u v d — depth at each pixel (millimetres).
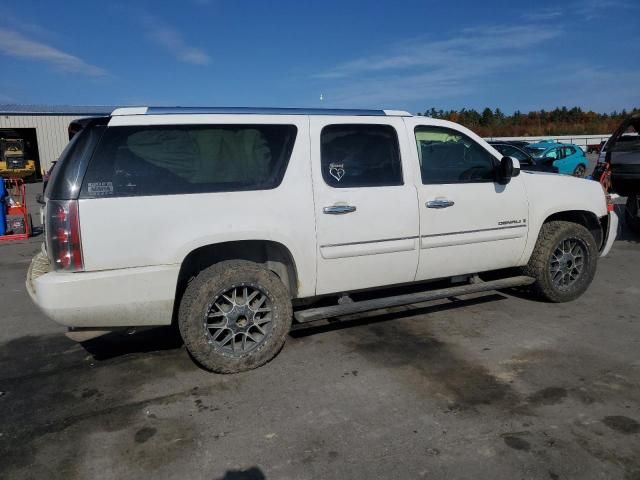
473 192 4797
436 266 4727
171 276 3707
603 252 5910
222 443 3074
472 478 2711
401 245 4477
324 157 4219
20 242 10469
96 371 4117
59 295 3469
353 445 3023
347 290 4406
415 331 4785
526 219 5113
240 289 3980
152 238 3656
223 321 3926
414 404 3469
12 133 34781
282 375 3945
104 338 4824
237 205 3869
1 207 10875
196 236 3744
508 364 4055
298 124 4172
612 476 2709
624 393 3562
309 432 3166
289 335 4738
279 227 3982
